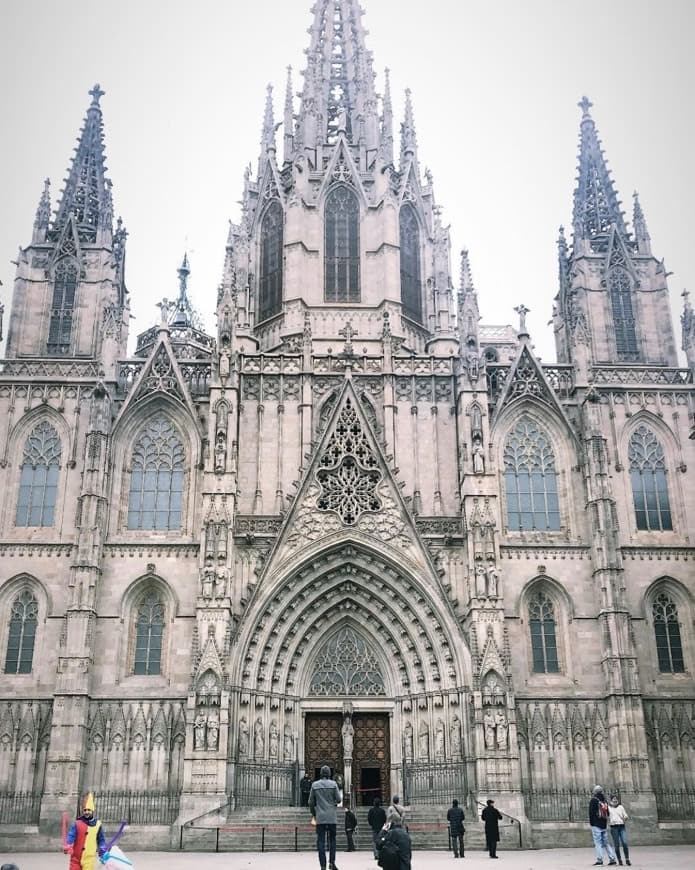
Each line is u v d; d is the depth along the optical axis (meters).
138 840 53.16
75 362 70.94
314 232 79.62
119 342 72.88
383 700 63.59
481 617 60.78
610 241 77.31
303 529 64.19
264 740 60.75
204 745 56.91
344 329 72.06
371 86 87.06
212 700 57.66
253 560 64.06
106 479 65.62
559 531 67.44
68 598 62.84
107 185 79.44
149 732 60.16
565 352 77.31
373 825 45.50
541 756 61.00
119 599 63.28
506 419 70.00
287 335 75.31
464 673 60.84
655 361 74.81
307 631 64.44
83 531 62.78
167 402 69.00
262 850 51.94
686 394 71.56
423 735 61.75
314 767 62.78
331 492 65.44
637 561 66.62
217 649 58.91
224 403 65.44
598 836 41.53
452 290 78.94
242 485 66.81
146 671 62.56
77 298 73.62
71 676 59.38
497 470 68.44
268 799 59.56
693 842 57.53
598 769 60.78
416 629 63.62
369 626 64.94
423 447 68.50
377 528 64.62
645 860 44.00
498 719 58.31
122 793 58.78
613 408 70.69
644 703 63.06
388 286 77.50
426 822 55.97
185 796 55.81
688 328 73.81
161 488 67.44
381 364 70.69
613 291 76.62
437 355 72.19
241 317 74.25
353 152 84.75
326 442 66.38
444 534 65.25
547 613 65.19
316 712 63.41
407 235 82.56
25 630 63.59
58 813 56.53
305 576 64.06
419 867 39.12
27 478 67.50
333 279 79.19
